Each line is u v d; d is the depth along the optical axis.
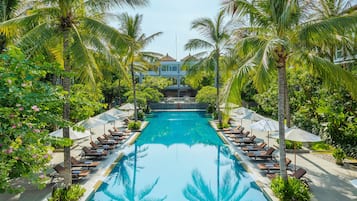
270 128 15.40
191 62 31.16
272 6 9.29
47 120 5.79
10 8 14.41
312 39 8.97
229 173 14.54
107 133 23.80
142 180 13.57
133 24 25.97
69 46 9.47
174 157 17.75
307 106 16.33
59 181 11.34
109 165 14.44
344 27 8.15
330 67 8.95
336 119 12.07
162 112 43.47
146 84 43.56
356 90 9.05
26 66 5.40
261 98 24.47
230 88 9.24
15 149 4.99
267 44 8.45
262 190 11.02
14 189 5.29
